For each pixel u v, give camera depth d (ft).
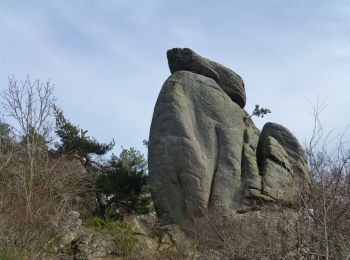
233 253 33.94
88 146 89.30
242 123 81.20
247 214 66.64
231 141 77.15
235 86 84.48
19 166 60.85
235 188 73.92
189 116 76.89
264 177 75.36
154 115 77.87
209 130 76.89
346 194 29.89
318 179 31.01
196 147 74.38
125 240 55.98
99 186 83.10
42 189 56.39
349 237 28.84
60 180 65.72
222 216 64.08
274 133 83.30
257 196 72.18
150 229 65.21
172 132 74.79
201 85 80.02
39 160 64.18
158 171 73.87
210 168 74.54
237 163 75.92
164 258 52.90
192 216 70.38
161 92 79.36
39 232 47.47
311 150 32.37
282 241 30.96
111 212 84.48
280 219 34.53
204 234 55.11
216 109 78.64
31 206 49.55
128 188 84.23
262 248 32.48
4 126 69.41
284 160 78.54
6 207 48.47
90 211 78.74
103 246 54.90
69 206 63.52
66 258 50.96
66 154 78.38
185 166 72.90
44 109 68.85
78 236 56.70
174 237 62.03
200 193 71.72
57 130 89.35
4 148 66.33
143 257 53.52
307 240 29.78
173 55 84.94
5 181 57.82
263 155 80.48
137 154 91.50
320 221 28.45
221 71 84.79
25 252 40.47
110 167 90.02
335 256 28.14
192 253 53.06
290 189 45.24
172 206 71.97
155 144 75.36
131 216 70.03
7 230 43.39
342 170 31.04
